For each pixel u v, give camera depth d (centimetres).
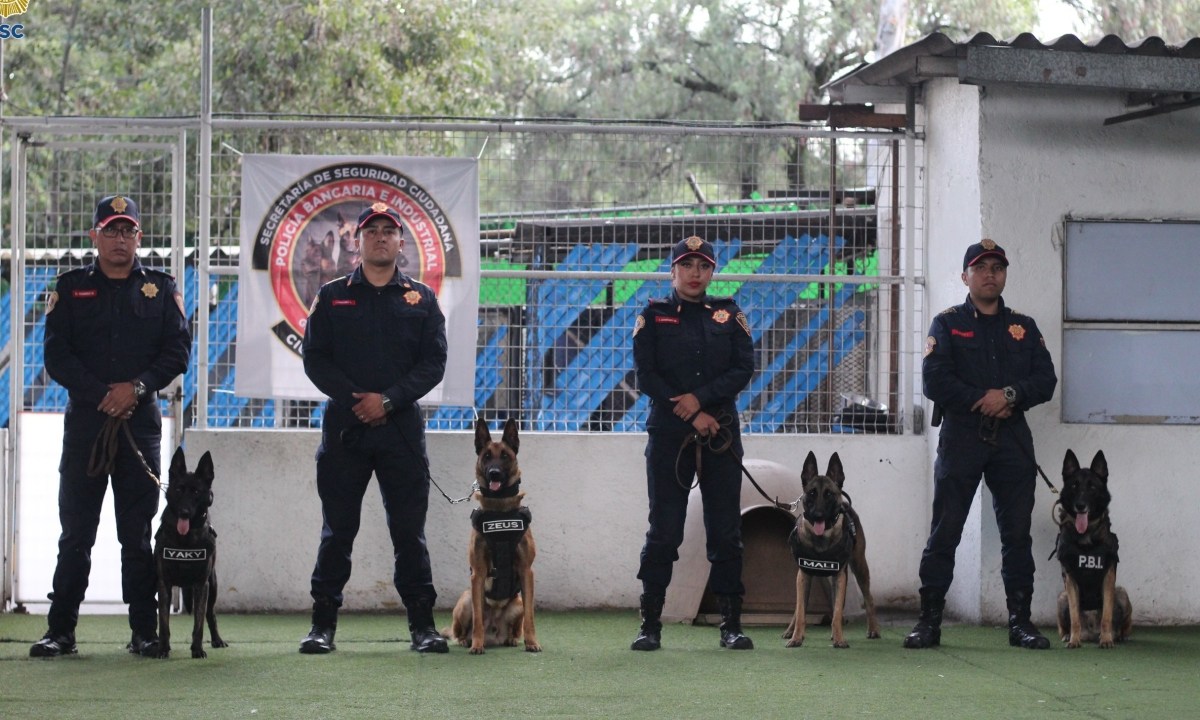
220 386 791
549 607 786
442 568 781
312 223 771
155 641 623
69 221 793
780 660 612
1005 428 670
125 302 618
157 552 605
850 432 812
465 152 987
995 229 745
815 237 826
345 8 1582
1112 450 754
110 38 1680
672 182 933
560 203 817
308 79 1554
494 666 590
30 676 558
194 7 1631
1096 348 756
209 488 608
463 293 774
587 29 2064
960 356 670
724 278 799
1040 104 750
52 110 1672
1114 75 685
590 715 484
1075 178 753
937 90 801
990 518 743
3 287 858
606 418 802
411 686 539
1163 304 760
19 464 766
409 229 773
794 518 734
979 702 516
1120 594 689
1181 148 763
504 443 643
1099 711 500
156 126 770
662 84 2041
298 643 666
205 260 773
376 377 621
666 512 645
